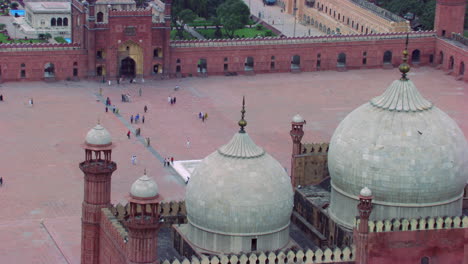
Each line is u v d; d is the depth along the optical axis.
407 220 91.88
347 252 91.50
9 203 139.62
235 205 92.38
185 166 155.38
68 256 124.00
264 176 93.31
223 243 93.75
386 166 94.94
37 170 152.50
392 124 95.88
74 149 162.38
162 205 101.88
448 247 93.38
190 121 178.50
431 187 94.81
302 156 110.38
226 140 169.50
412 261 93.00
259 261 89.81
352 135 97.56
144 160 158.00
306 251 91.44
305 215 106.00
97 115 180.12
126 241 89.69
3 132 169.25
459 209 98.50
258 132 172.88
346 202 99.00
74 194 143.50
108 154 97.25
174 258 91.75
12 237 129.00
